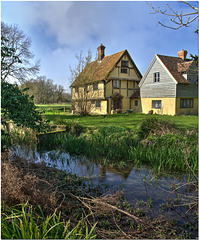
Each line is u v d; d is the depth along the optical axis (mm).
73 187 4113
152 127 8406
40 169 4957
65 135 8625
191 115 19172
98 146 7355
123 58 23828
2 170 2994
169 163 5426
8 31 22750
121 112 23281
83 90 22250
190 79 19906
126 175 5035
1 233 2076
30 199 2830
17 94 5090
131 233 2742
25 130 8367
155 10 3344
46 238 2084
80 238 2199
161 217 3133
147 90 22391
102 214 3100
